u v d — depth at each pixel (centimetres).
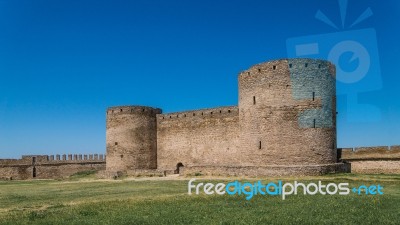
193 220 1802
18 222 1823
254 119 3959
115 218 1873
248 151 4000
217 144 4838
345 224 1659
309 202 2222
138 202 2320
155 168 5388
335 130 3978
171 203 2281
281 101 3825
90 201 2445
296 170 3578
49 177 6469
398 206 2062
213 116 4903
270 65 3900
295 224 1681
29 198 2814
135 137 5250
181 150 5188
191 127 5112
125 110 5272
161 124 5425
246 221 1750
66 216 1944
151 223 1756
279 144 3803
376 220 1727
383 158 4259
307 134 3769
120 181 4125
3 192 3362
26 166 6375
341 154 4547
